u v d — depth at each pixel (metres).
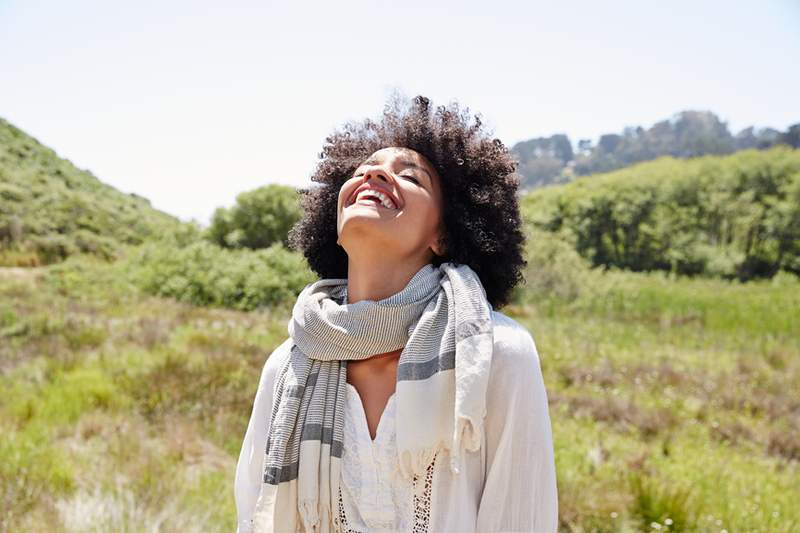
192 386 7.07
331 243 1.77
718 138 172.88
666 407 7.84
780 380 9.95
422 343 1.22
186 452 5.36
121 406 6.54
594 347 12.00
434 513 1.20
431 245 1.47
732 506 4.51
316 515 1.22
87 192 38.09
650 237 39.41
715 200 39.72
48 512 3.85
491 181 1.59
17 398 6.67
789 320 17.11
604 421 7.10
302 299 1.42
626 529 3.89
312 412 1.27
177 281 18.86
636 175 44.00
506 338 1.26
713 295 25.59
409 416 1.17
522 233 1.66
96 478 4.51
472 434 1.13
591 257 39.44
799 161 40.53
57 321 11.66
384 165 1.45
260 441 1.42
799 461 6.40
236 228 24.25
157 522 3.66
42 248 26.95
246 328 13.05
